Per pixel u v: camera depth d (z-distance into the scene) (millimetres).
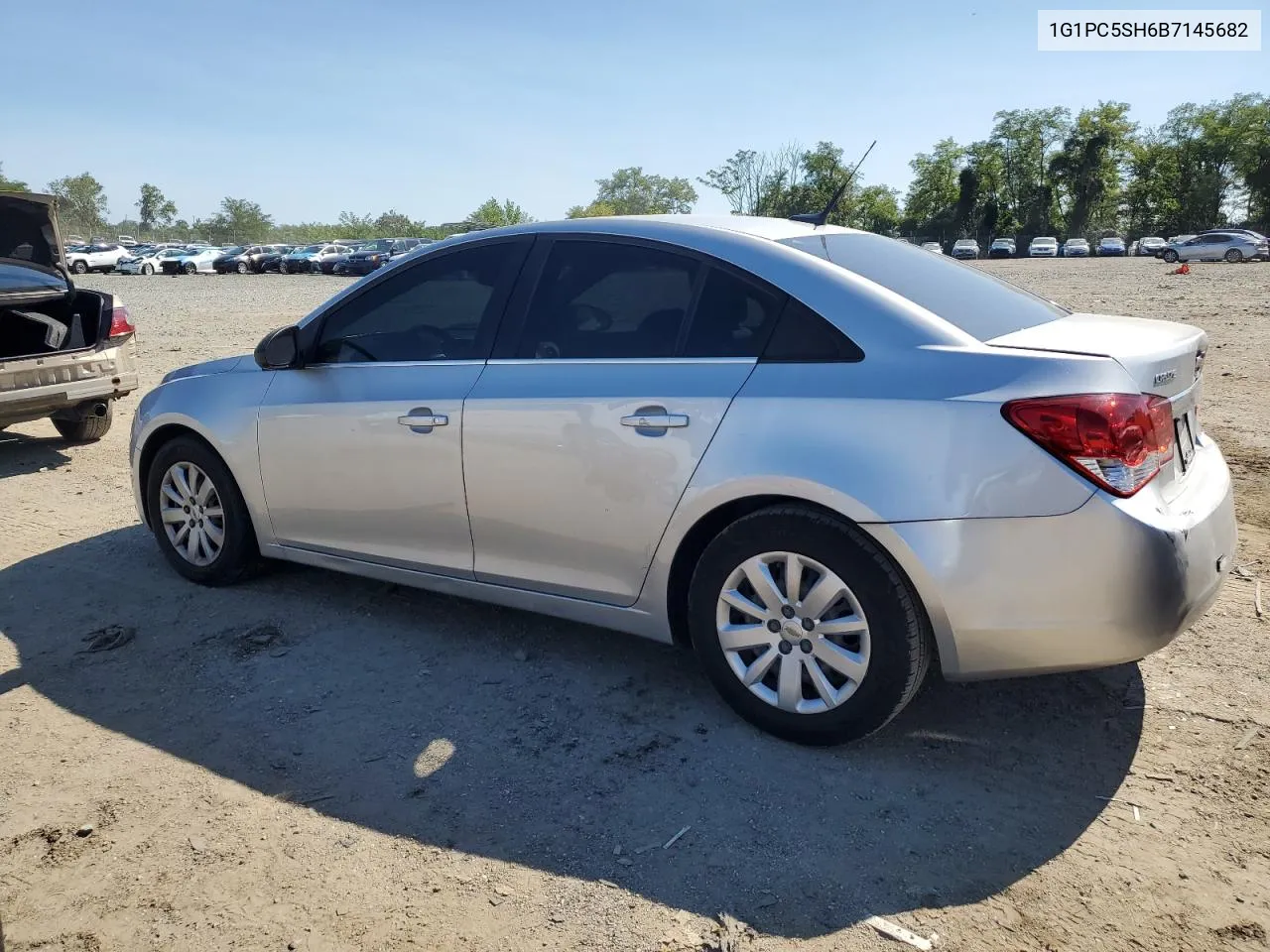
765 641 3031
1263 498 5434
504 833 2664
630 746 3092
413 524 3764
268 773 2982
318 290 32781
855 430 2775
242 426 4176
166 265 49344
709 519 3127
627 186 93812
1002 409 2621
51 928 2330
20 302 6684
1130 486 2576
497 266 3619
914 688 2859
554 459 3316
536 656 3748
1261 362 10312
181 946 2262
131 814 2773
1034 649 2678
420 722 3268
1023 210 92938
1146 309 17203
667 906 2363
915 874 2465
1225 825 2631
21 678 3631
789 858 2531
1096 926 2271
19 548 5117
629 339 3270
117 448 7512
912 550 2686
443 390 3588
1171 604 2586
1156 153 88312
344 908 2379
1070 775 2883
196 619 4152
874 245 3539
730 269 3129
